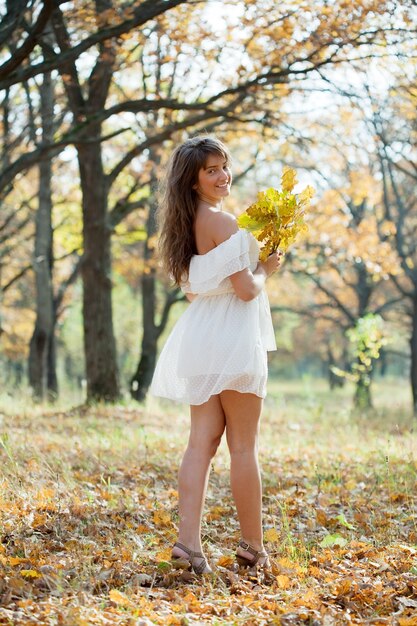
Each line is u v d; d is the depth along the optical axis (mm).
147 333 20375
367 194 14562
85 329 14109
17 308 30391
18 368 38750
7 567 3613
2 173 10539
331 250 17438
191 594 3387
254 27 9055
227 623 3088
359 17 8188
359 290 23469
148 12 8023
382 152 13531
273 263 3955
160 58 10648
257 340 3801
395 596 3553
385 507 5516
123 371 43531
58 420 10711
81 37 10844
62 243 24562
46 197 18156
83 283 14133
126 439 8469
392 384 54250
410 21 8016
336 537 4359
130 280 26719
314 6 8406
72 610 3082
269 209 3857
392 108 11234
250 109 11398
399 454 7766
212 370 3730
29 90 15008
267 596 3445
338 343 42531
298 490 6086
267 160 16250
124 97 15781
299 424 12672
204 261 3828
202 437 3848
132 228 22016
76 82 11953
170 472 6688
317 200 15305
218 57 10266
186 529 3760
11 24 7648
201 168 3949
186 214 3959
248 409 3814
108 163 21359
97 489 5664
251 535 3859
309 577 3752
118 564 3736
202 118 11469
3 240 20703
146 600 3307
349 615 3281
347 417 14281
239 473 3805
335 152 14711
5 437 6141
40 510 4711
